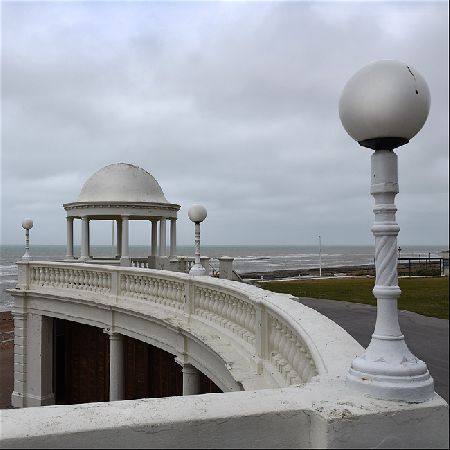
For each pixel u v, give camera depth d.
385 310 3.04
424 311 10.97
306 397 2.75
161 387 13.19
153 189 20.75
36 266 16.02
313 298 15.05
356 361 2.99
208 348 7.93
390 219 3.12
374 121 2.99
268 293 6.81
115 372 12.81
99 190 20.05
